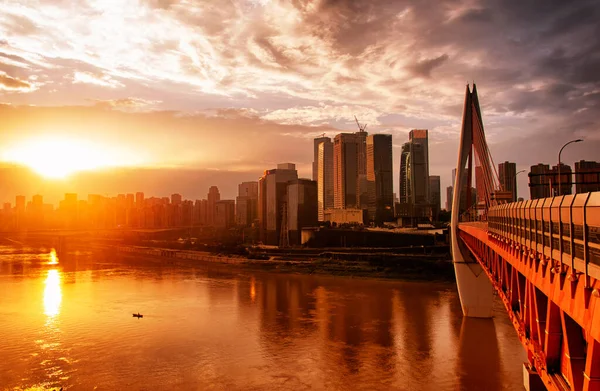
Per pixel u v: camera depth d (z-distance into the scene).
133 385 51.84
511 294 35.59
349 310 91.31
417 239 195.38
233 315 87.12
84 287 125.31
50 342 68.50
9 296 109.88
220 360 60.00
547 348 23.39
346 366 57.34
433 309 91.50
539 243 23.19
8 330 75.88
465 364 57.53
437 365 57.28
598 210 14.80
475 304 83.00
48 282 135.12
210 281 138.88
